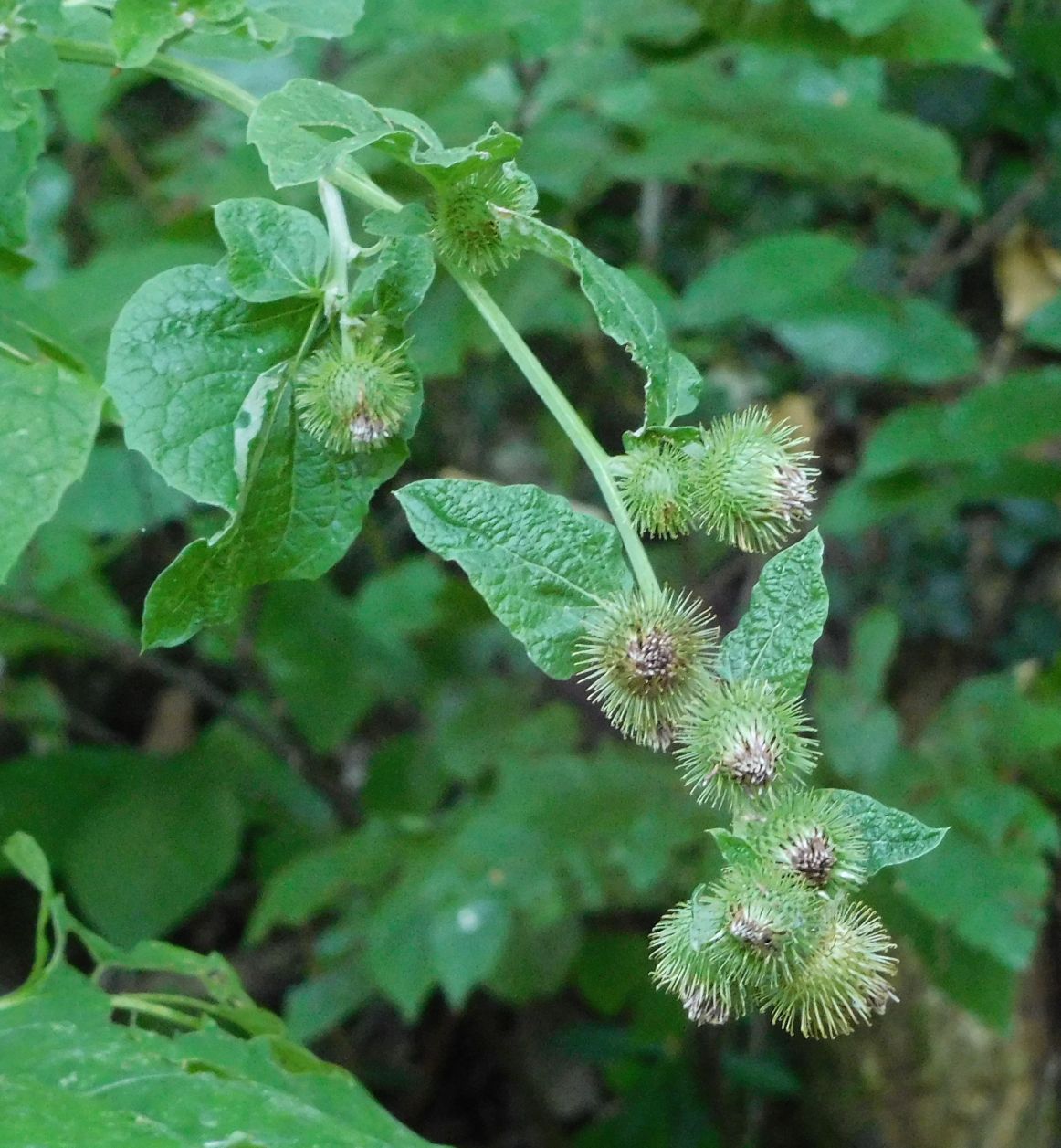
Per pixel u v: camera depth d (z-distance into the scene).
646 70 1.01
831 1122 1.37
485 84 1.00
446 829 1.12
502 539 0.63
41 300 0.85
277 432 0.65
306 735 1.22
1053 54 1.27
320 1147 0.62
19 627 1.17
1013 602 1.46
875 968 0.63
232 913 1.52
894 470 1.14
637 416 1.44
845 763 1.03
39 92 0.70
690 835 0.99
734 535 0.64
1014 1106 1.27
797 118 0.99
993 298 1.52
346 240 0.65
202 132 1.14
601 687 0.64
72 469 0.65
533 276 0.93
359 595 1.37
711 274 1.07
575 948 1.10
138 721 1.60
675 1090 1.32
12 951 1.43
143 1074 0.63
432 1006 1.49
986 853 0.96
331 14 0.71
